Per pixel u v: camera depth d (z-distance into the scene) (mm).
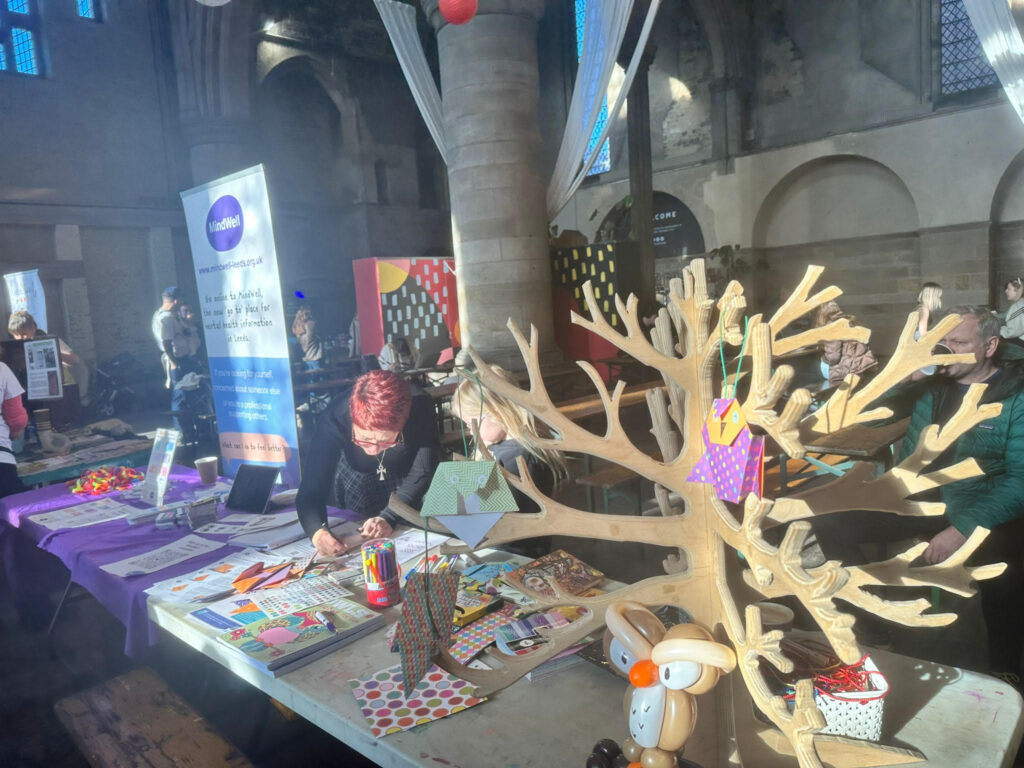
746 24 14492
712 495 1099
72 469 4086
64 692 3078
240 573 2205
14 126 11633
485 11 7164
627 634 1026
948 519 2424
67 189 12203
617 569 3906
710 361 1093
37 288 7516
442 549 1177
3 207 11414
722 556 1104
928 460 1026
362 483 2748
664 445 1224
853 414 991
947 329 937
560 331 8719
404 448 2678
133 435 5527
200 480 3428
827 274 14234
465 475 1168
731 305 1028
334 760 2479
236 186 3568
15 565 3520
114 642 3490
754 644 941
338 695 1468
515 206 7449
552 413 1158
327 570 2186
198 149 13398
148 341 13305
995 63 7324
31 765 2598
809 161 13828
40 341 4980
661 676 984
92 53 12469
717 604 1117
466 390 2318
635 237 9406
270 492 2893
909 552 1003
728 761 1131
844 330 976
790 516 1060
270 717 2756
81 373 6000
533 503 2240
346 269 16984
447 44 7383
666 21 15344
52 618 3682
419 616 1170
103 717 2062
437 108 8086
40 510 3174
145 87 13109
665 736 985
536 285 7621
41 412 4492
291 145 16125
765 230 14859
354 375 9086
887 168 13195
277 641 1673
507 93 7316
